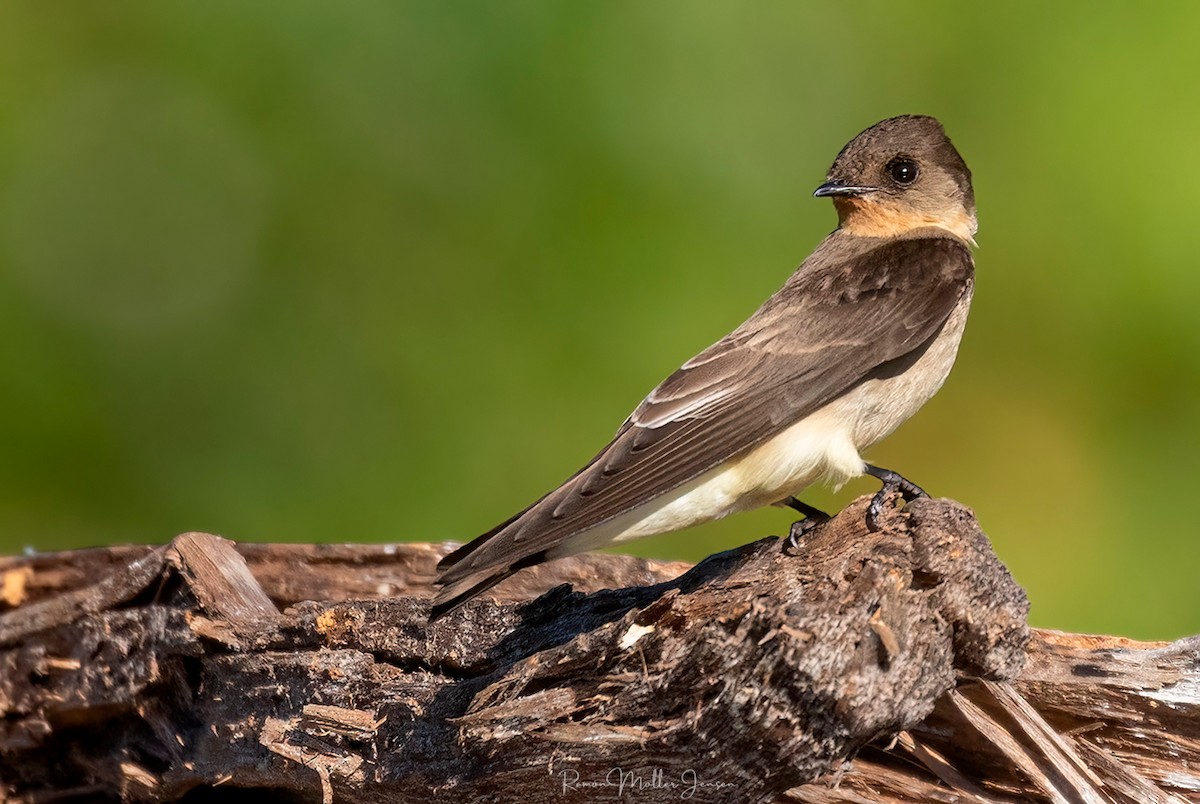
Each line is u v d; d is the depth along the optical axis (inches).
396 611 308.7
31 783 360.2
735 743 251.3
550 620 299.4
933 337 350.6
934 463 544.1
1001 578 262.8
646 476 309.0
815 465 331.6
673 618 256.4
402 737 291.1
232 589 333.4
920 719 258.5
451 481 533.0
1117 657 310.0
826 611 245.1
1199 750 306.7
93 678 342.3
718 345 339.0
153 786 342.3
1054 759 295.1
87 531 543.2
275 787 332.8
